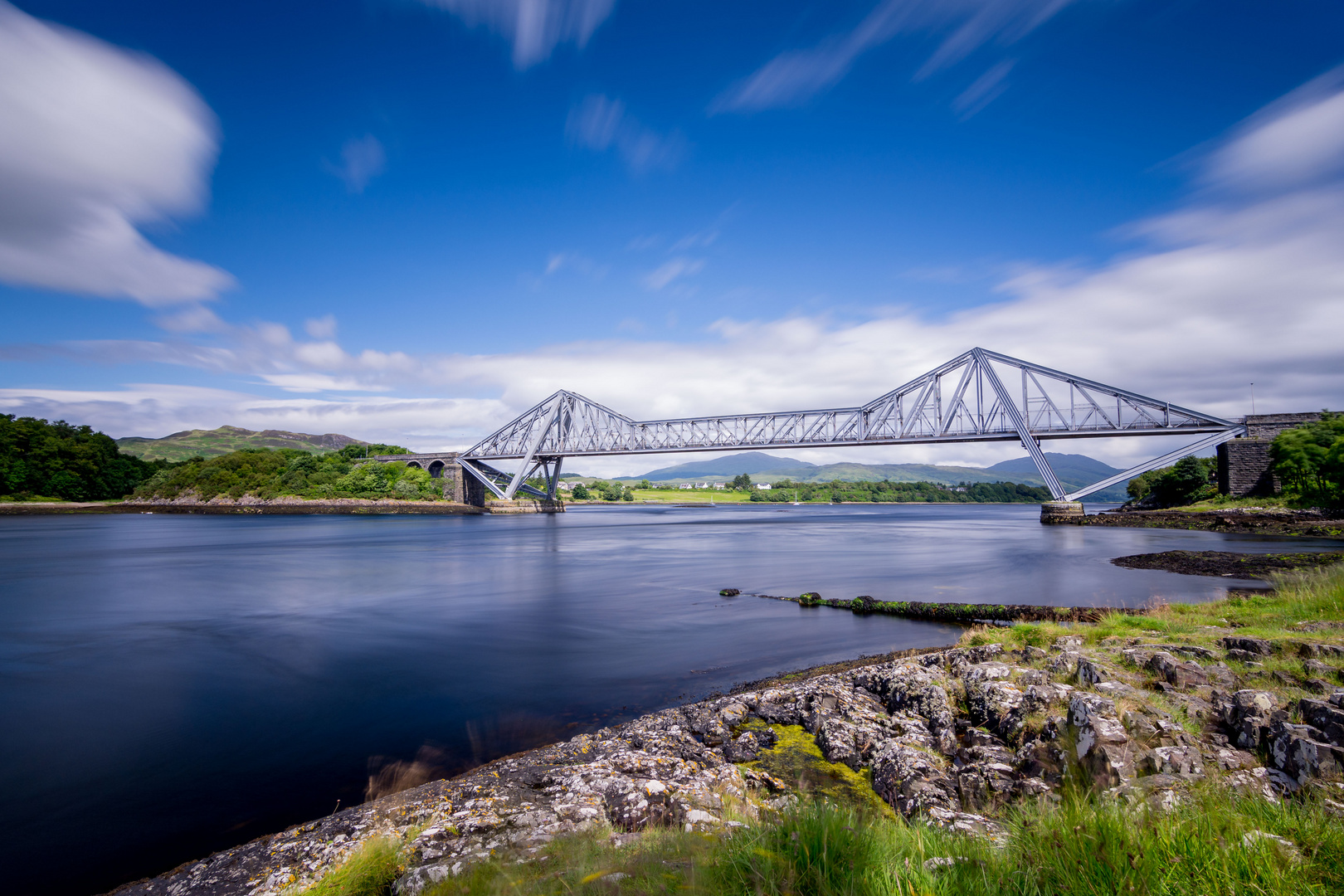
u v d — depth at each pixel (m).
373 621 28.64
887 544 68.00
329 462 157.88
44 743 14.67
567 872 5.43
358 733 15.05
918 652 20.17
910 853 5.28
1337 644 11.45
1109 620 17.38
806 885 4.61
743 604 31.55
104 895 9.02
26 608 32.66
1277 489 81.88
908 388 120.69
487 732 14.82
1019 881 4.46
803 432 131.50
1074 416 103.62
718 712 13.48
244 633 26.39
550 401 157.12
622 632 25.52
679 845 5.92
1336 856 4.30
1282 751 7.59
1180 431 97.44
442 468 163.88
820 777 10.20
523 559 55.78
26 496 138.75
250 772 13.02
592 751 12.39
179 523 112.38
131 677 20.08
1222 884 4.09
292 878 8.36
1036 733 9.59
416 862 7.40
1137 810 5.40
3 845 10.39
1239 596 20.45
